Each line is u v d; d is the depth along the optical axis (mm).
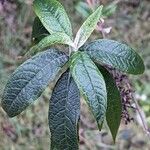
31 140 1132
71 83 437
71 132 436
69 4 1169
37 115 1148
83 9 794
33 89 425
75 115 436
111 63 442
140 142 1150
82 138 1109
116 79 574
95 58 440
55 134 436
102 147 1129
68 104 435
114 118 501
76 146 439
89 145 1119
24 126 1137
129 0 1183
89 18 443
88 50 442
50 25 470
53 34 435
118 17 1229
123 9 1226
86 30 441
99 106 394
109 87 484
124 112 591
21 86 426
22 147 1124
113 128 510
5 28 1143
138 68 453
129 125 1143
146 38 1249
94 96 395
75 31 1173
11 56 1134
